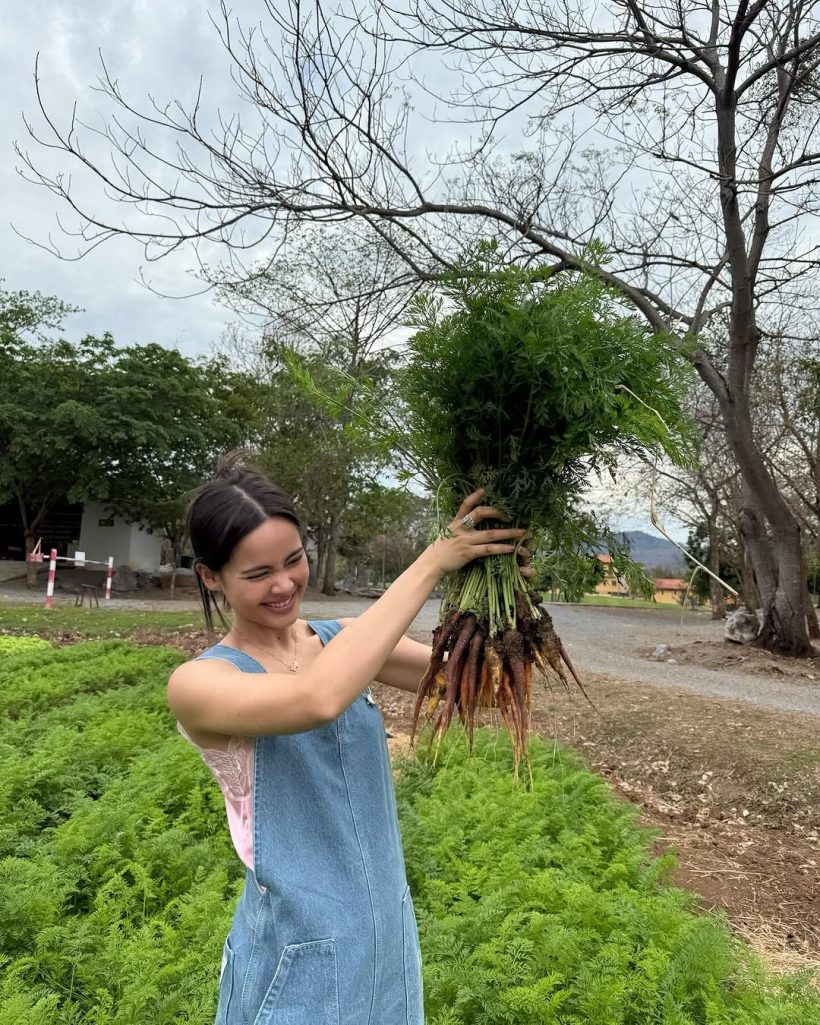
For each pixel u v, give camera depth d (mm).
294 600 1556
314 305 8492
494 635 1907
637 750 6961
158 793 4277
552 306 1854
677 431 1963
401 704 8578
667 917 3139
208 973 2641
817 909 4211
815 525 23188
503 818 4176
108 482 23453
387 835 1582
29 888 3100
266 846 1423
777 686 10305
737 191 9281
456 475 2037
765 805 5766
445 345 1903
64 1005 2625
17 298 26781
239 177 7168
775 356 16344
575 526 2107
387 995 1489
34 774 4590
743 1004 2771
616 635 18109
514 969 2688
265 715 1339
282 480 24234
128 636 13289
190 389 24953
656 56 8703
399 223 8773
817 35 8703
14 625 13914
